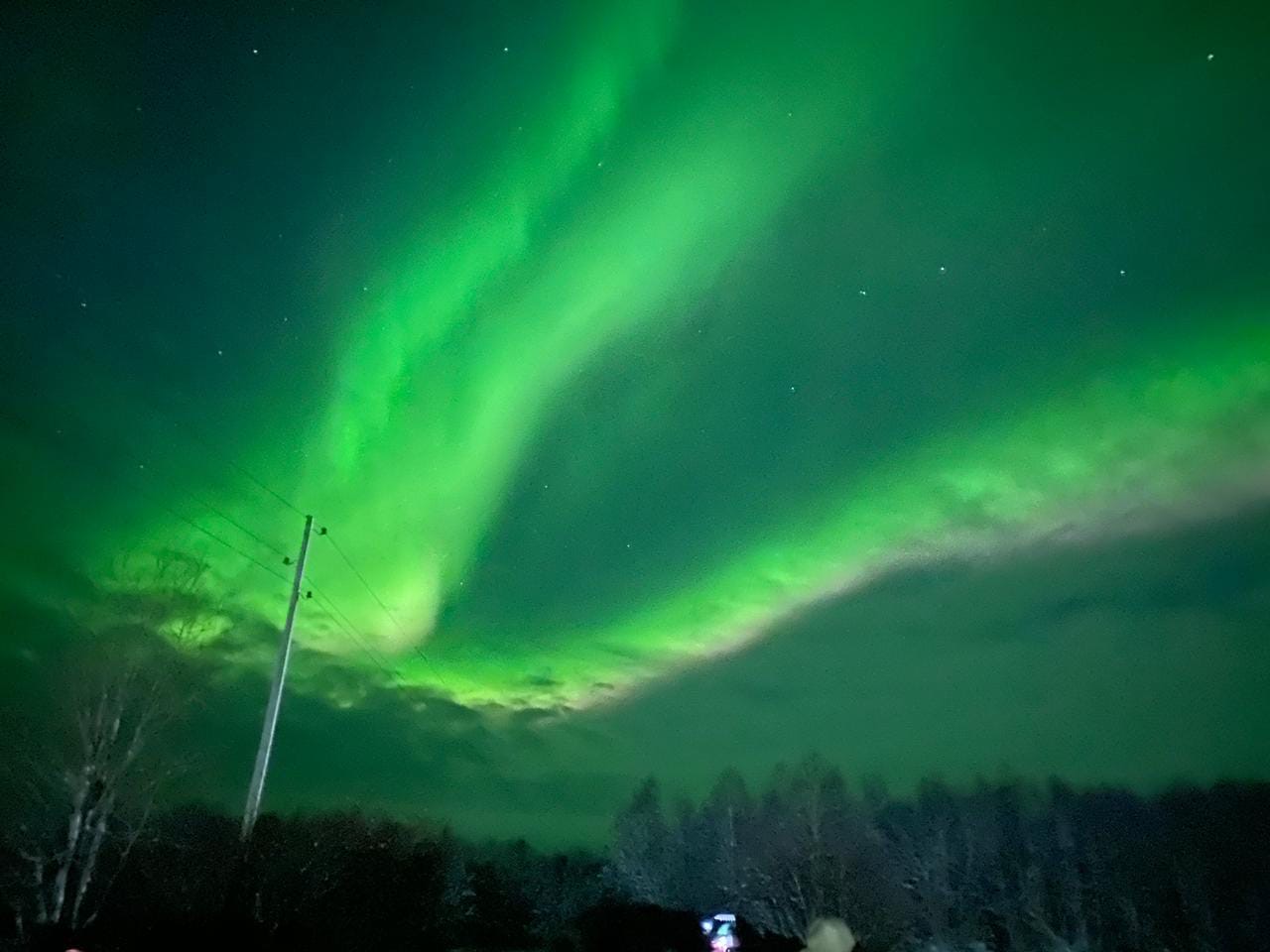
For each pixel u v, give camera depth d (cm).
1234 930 2795
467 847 3828
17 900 1622
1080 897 3138
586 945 3347
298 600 2405
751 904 3700
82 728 1778
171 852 1992
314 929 2028
